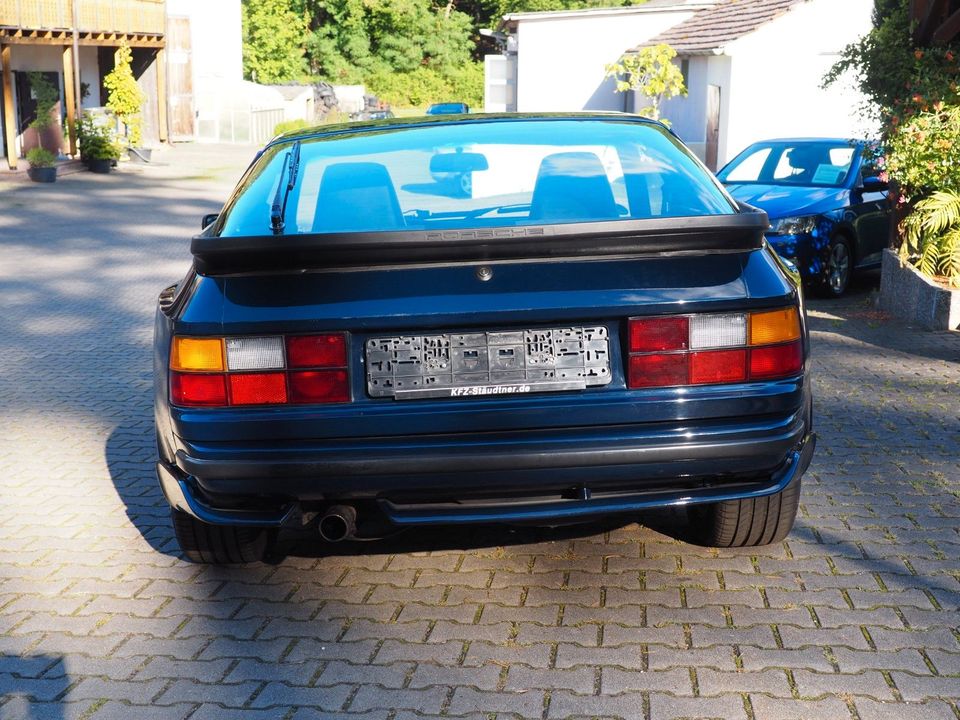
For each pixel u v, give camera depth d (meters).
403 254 3.35
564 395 3.39
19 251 15.62
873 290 11.02
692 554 4.27
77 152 30.11
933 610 3.72
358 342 3.39
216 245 3.32
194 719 3.14
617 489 3.53
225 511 3.62
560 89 30.59
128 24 32.81
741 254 3.51
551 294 3.36
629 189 3.96
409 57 75.19
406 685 3.31
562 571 4.14
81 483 5.46
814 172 11.54
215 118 42.28
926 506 4.79
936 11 9.91
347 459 3.35
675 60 24.78
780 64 20.11
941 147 9.15
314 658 3.50
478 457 3.34
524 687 3.27
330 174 4.08
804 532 4.49
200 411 3.41
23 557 4.45
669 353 3.38
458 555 4.33
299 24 71.69
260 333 3.37
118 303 11.51
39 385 7.71
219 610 3.90
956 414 6.36
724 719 3.05
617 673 3.33
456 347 3.39
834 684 3.23
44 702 3.26
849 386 7.09
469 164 4.09
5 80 26.97
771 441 3.44
